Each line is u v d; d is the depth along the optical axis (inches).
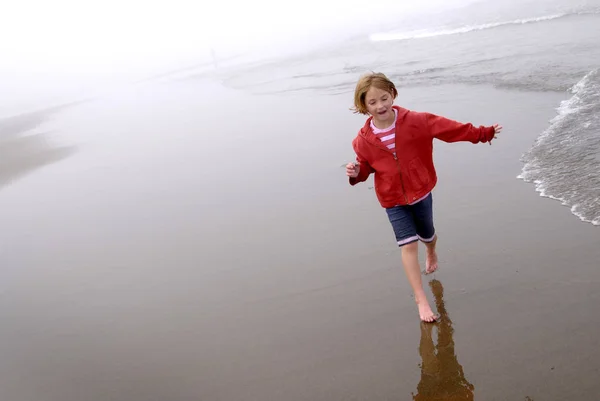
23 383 143.3
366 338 134.8
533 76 308.2
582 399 102.7
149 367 140.7
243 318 153.8
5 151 493.7
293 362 131.9
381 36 663.8
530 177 193.8
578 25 416.8
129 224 240.2
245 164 287.6
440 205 192.1
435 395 112.4
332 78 469.7
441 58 428.8
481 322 130.3
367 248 176.1
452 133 134.1
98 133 477.7
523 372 112.6
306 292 159.6
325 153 275.9
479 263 152.9
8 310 183.9
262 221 214.1
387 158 137.3
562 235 155.1
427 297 144.6
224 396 125.4
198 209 240.1
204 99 530.6
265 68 664.4
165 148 361.7
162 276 187.3
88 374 142.5
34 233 253.0
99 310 173.5
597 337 116.3
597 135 208.1
